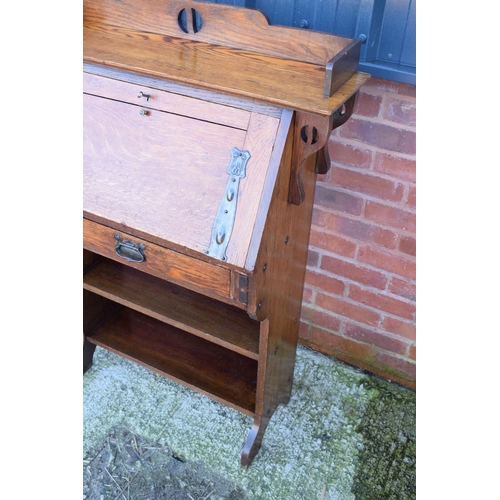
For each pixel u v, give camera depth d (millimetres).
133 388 2055
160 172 1343
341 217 1857
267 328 1521
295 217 1474
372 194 1749
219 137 1272
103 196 1408
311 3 1498
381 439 1904
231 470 1800
